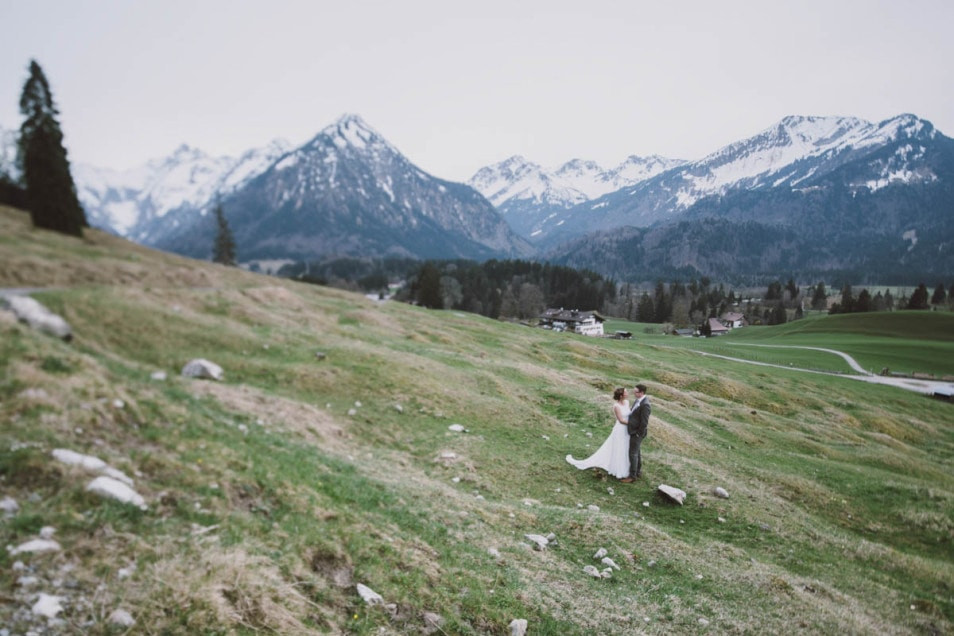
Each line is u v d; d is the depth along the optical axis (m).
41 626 5.68
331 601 8.22
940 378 94.88
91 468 8.46
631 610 11.55
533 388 36.62
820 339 145.62
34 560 6.45
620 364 63.91
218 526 8.57
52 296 26.50
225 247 151.50
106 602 6.33
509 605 10.02
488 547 12.62
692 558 15.42
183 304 36.22
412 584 9.41
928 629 14.37
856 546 19.72
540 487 20.05
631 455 21.56
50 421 9.47
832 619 12.99
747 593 13.71
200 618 6.64
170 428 11.76
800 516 22.09
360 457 18.28
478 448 22.55
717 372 73.69
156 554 7.35
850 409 61.78
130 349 24.38
